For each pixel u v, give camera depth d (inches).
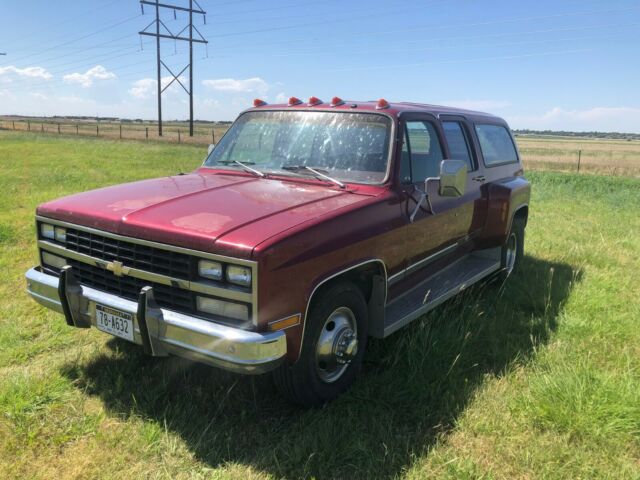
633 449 119.2
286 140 165.5
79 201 139.6
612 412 127.1
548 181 695.1
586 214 433.7
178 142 1443.2
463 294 207.0
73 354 154.4
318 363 127.0
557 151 2299.5
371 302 145.1
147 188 146.6
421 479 106.5
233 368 106.7
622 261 277.4
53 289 134.8
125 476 105.9
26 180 528.1
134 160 812.6
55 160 768.9
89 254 131.8
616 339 177.0
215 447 115.0
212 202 130.1
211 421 122.0
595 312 199.2
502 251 222.2
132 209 127.5
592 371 146.8
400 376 142.7
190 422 122.1
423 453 114.3
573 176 750.5
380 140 151.6
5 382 134.4
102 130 2425.0
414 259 159.0
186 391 135.4
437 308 191.3
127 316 120.4
